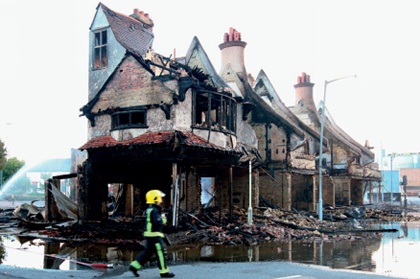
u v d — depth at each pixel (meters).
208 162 18.52
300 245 15.54
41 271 9.34
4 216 26.23
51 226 20.33
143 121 19.66
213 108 21.83
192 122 18.59
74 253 13.10
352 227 23.52
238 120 26.48
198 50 27.42
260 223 20.80
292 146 28.27
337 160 38.66
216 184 26.52
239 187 25.94
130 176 19.89
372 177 47.72
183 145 16.80
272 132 28.95
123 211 24.06
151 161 17.58
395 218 32.19
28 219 22.03
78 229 17.73
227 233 17.20
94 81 20.92
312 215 28.09
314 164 32.41
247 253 13.27
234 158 20.56
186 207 22.16
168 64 19.72
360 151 42.69
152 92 18.31
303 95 39.72
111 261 11.54
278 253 13.35
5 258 12.04
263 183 28.92
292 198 33.09
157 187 22.58
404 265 11.20
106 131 19.52
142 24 23.80
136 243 14.92
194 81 17.78
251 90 29.30
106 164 19.12
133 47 20.92
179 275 9.07
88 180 18.98
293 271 9.66
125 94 19.06
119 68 19.44
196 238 16.27
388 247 15.09
